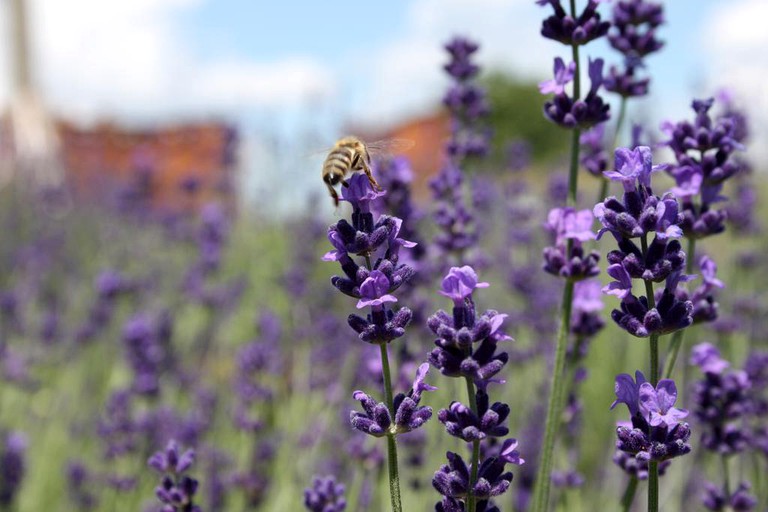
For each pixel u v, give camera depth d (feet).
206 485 2.11
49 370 3.06
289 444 2.30
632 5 1.52
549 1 1.34
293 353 2.75
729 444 1.43
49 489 2.51
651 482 1.06
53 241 4.15
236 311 3.44
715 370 1.43
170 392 2.64
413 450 1.69
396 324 1.10
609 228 1.08
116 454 2.16
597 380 2.50
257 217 4.63
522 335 2.57
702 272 1.29
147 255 4.04
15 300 3.17
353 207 1.13
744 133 2.01
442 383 1.74
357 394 1.09
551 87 1.34
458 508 1.07
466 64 1.94
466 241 1.73
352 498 1.75
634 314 1.07
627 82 1.51
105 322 3.00
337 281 1.12
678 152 1.33
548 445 1.28
